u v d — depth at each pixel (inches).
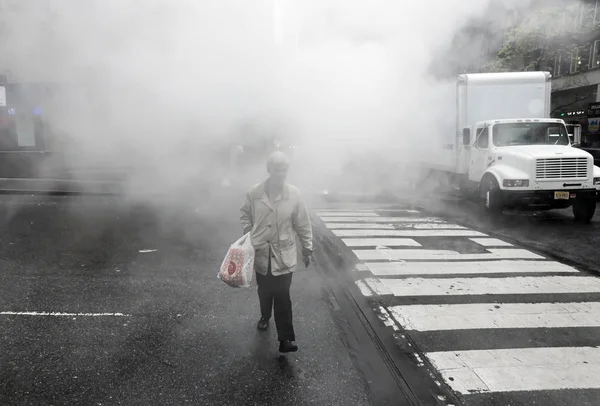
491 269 240.7
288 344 146.6
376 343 156.1
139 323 171.0
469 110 453.7
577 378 133.6
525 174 365.1
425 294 203.3
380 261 255.9
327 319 176.1
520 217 401.1
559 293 204.2
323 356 147.0
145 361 143.0
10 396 123.9
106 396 124.3
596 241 305.4
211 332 163.9
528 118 422.3
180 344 154.6
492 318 176.9
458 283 218.1
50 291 204.7
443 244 296.4
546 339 158.9
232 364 141.6
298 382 131.8
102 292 203.9
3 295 199.5
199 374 135.7
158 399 123.1
